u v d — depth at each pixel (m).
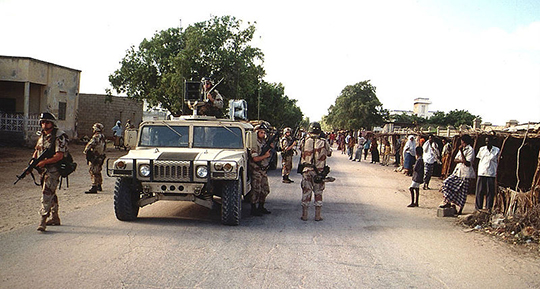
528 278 5.00
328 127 82.56
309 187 8.07
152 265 5.03
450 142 15.93
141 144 8.09
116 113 35.72
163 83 24.80
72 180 12.99
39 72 23.28
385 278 4.87
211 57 25.38
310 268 5.14
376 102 70.81
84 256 5.29
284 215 8.55
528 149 10.88
